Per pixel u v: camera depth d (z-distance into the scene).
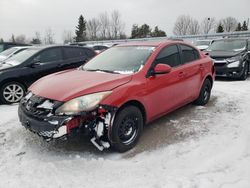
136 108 3.91
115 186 3.03
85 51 8.02
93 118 3.51
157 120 5.13
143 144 4.09
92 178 3.20
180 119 5.20
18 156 3.73
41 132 3.49
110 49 5.29
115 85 3.76
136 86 3.93
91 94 3.53
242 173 3.22
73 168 3.41
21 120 3.87
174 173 3.28
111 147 3.82
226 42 11.27
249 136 4.27
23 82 6.68
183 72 5.02
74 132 3.42
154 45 4.81
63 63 7.37
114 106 3.56
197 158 3.65
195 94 5.65
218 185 2.99
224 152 3.79
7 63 7.04
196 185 3.00
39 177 3.21
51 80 4.16
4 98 6.46
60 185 3.05
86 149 3.91
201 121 5.08
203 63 5.83
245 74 10.33
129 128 3.88
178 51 5.15
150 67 4.31
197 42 19.05
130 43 5.29
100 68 4.61
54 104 3.48
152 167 3.44
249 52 10.78
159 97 4.41
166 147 3.99
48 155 3.74
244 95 7.14
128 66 4.40
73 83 3.83
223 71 9.88
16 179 3.17
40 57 7.03
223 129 4.66
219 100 6.61
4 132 4.57
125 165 3.48
